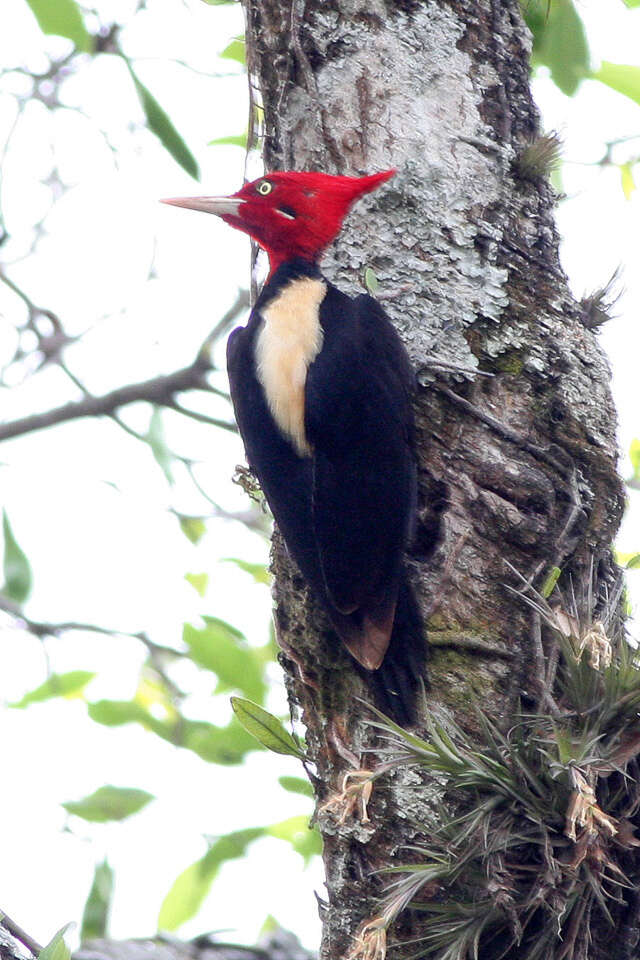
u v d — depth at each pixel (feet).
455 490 24.49
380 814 22.65
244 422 25.71
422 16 27.27
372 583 23.52
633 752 21.27
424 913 21.65
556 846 21.02
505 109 27.14
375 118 26.84
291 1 27.63
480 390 24.94
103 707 42.24
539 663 22.99
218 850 38.70
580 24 32.71
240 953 35.24
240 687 41.73
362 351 24.79
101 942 34.53
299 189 26.81
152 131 36.65
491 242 25.81
